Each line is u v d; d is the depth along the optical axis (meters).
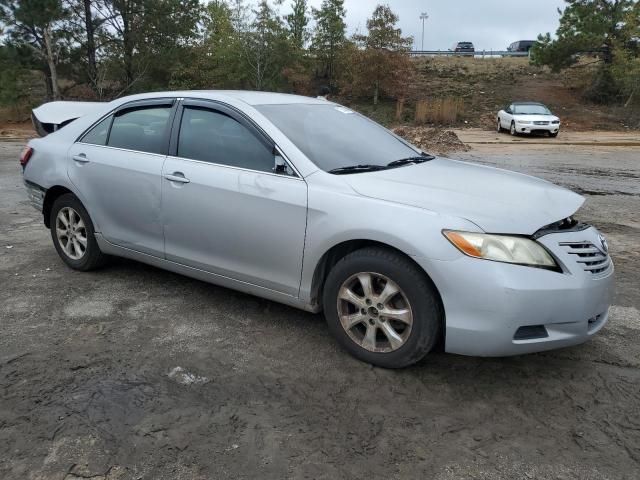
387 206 3.24
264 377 3.29
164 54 26.89
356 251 3.36
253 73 34.81
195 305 4.32
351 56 36.28
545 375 3.35
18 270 5.07
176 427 2.79
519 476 2.48
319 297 3.66
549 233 3.13
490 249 2.99
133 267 5.18
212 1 35.03
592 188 10.24
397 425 2.84
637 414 2.95
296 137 3.78
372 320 3.36
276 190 3.60
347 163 3.77
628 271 5.28
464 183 3.62
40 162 5.05
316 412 2.94
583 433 2.79
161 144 4.28
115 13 25.59
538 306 2.96
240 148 3.88
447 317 3.06
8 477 2.43
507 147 19.09
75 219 4.95
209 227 3.93
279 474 2.47
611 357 3.57
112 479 2.43
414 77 41.25
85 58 25.42
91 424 2.80
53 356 3.50
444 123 30.69
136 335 3.81
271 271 3.71
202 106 4.15
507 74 40.75
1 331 3.84
